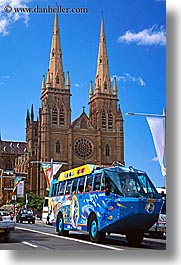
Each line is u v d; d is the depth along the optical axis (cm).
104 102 13588
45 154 12519
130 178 2073
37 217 9594
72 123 13225
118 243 2211
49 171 5991
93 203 2245
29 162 12950
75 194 2542
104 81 13800
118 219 1997
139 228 2039
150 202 2005
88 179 2380
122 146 13338
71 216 2586
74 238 2548
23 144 18125
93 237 2217
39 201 11506
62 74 13412
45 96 13200
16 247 2017
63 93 13200
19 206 11112
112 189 2062
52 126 12838
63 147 12825
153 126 2912
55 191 3008
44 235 2816
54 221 2966
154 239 2852
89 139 13038
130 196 2002
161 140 2891
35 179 12706
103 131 13288
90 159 12925
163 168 2848
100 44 14275
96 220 2191
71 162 12656
